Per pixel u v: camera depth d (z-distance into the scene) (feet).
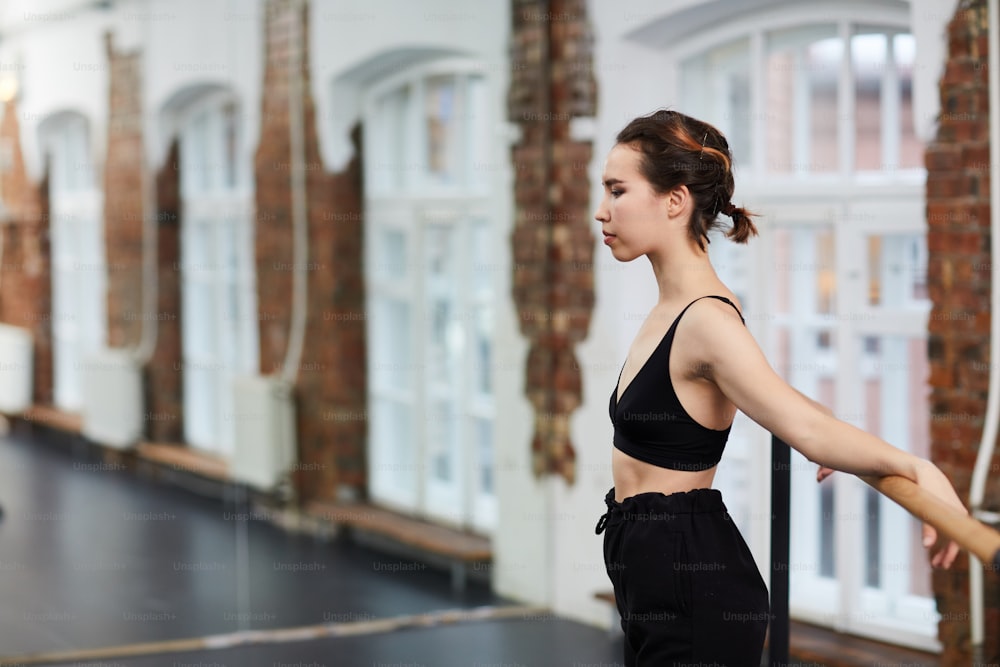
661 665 5.15
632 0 13.69
